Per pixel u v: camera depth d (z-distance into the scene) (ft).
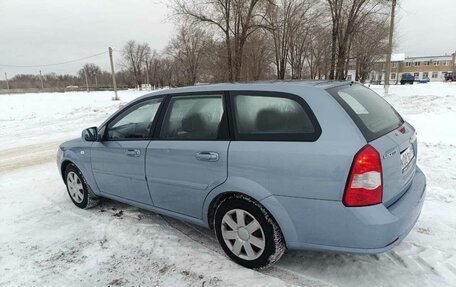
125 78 331.98
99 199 15.15
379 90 95.76
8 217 14.61
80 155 14.51
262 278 9.55
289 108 9.07
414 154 10.64
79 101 104.68
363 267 9.90
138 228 12.97
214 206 10.51
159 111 11.82
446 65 292.40
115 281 9.78
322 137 8.40
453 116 35.78
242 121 9.75
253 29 81.20
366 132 8.38
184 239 12.00
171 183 11.25
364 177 7.94
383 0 83.10
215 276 9.77
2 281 9.96
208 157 10.01
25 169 23.04
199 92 10.90
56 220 14.08
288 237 9.07
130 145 12.39
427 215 12.96
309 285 9.21
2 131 43.65
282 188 8.79
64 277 10.08
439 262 9.93
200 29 83.30
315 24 111.04
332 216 8.31
